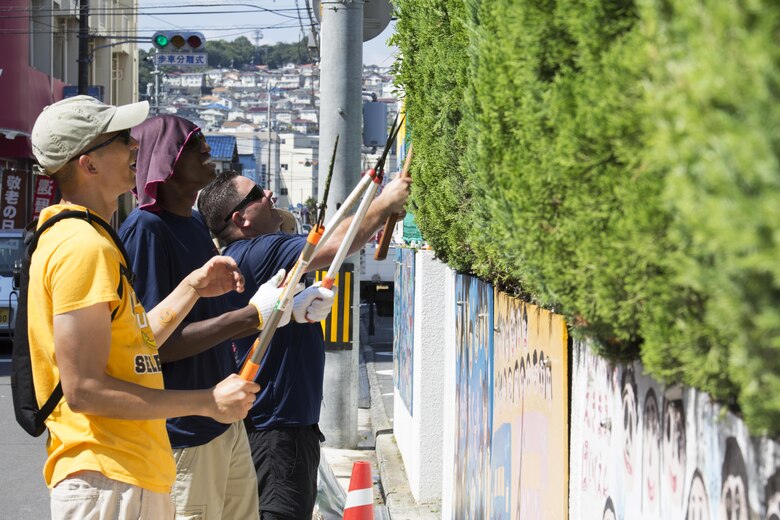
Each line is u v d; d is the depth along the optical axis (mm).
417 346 7102
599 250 1915
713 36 1260
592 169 1914
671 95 1393
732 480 1782
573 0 1906
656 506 2203
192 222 4211
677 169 1334
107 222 3207
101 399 2832
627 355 2332
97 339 2842
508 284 3867
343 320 9344
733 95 1204
